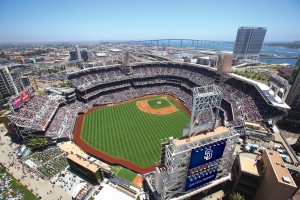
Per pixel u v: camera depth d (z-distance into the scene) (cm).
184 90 12975
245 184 4100
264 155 4078
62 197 5088
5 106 11706
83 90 11269
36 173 5909
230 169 4616
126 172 5975
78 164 5603
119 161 6450
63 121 8775
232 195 4238
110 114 10156
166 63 15425
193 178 4044
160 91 13450
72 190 5288
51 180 5644
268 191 3544
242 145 4975
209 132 4200
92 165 5550
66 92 10581
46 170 6022
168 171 3900
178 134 8181
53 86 15562
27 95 8969
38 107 8862
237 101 9119
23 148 7106
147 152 6938
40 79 18850
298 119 9150
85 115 10031
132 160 6512
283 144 5269
